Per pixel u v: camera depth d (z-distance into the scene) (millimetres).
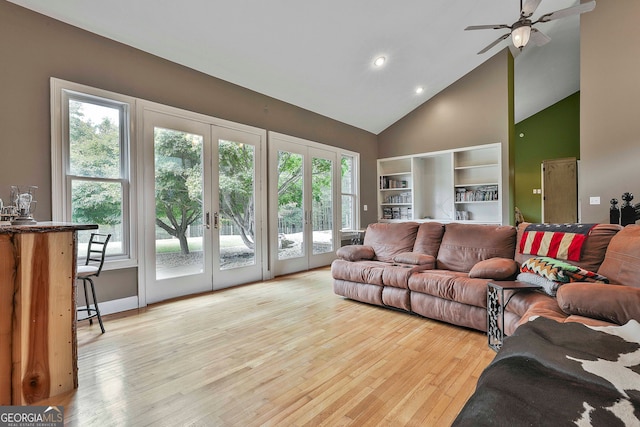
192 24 3268
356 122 6402
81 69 3035
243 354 2279
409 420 1547
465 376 1964
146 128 3471
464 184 6109
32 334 1716
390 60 4875
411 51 4816
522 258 2797
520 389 938
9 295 1655
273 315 3129
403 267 3234
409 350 2340
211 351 2328
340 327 2809
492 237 3096
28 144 2756
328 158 5883
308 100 5234
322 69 4562
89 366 2100
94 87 3105
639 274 1844
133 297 3363
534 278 2318
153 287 3527
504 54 5480
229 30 3455
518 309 2172
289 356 2246
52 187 2861
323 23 3742
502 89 5508
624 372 1006
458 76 5902
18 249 1679
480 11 4367
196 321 2959
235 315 3129
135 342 2490
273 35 3689
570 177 7961
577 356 1123
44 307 1752
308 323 2906
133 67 3389
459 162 6230
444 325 2855
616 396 887
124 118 3355
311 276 4977
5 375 1645
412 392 1790
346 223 6383
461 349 2354
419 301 2998
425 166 6809
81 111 3086
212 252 4082
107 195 3238
